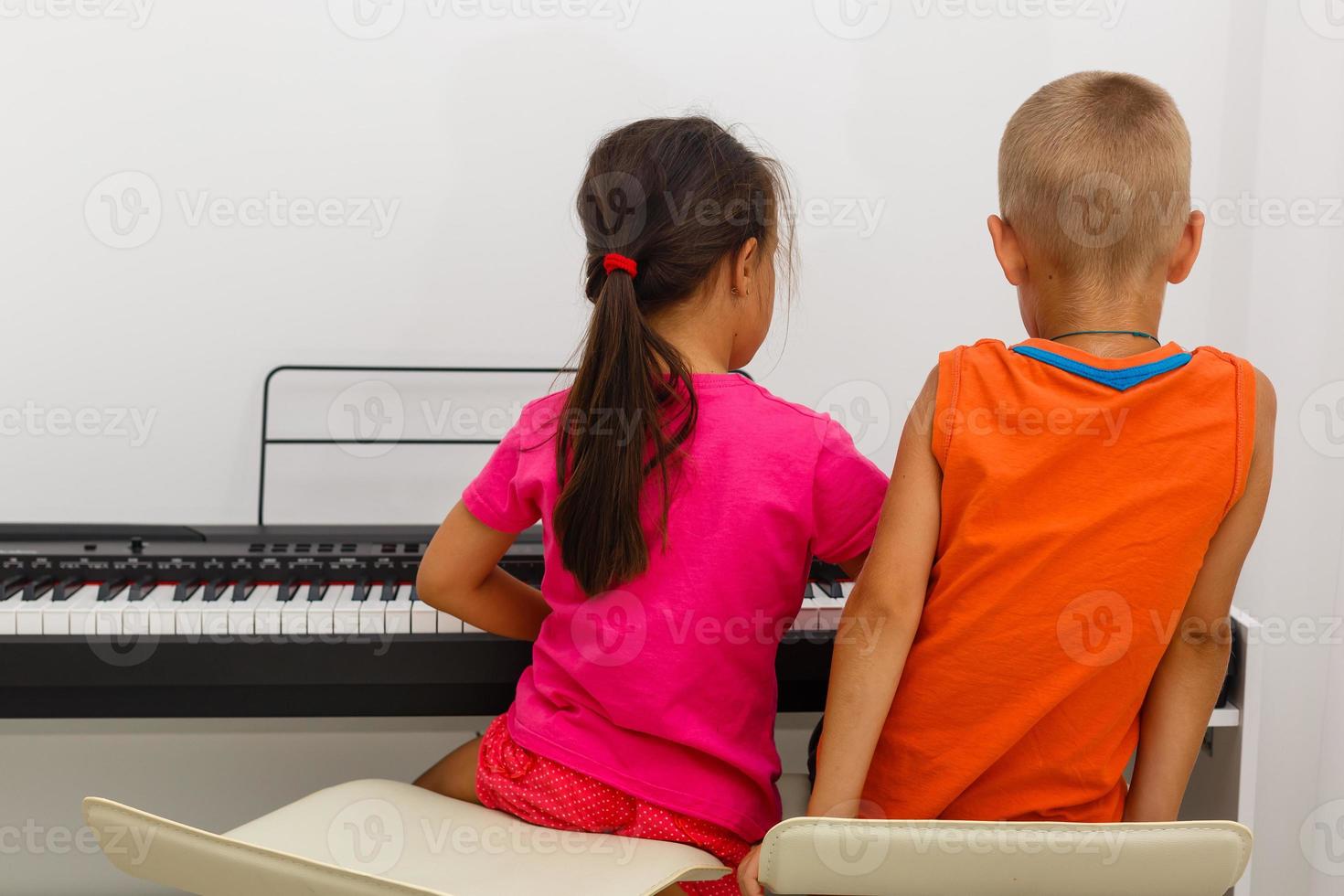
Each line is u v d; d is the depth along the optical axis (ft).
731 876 3.40
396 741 5.88
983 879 2.66
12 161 5.02
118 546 4.67
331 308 5.31
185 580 4.55
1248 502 2.99
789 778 4.03
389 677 4.22
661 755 3.18
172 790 5.81
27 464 5.30
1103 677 2.90
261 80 5.08
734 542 3.11
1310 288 5.34
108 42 4.98
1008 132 3.20
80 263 5.15
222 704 4.27
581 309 5.40
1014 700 2.92
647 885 2.84
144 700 4.25
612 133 3.37
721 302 3.31
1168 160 2.99
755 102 5.35
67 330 5.20
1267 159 5.39
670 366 3.12
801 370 5.59
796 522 3.19
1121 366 2.89
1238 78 5.40
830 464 3.24
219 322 5.27
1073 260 3.03
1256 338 5.52
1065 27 5.36
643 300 3.27
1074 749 2.96
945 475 2.96
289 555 4.59
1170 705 3.20
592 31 5.20
